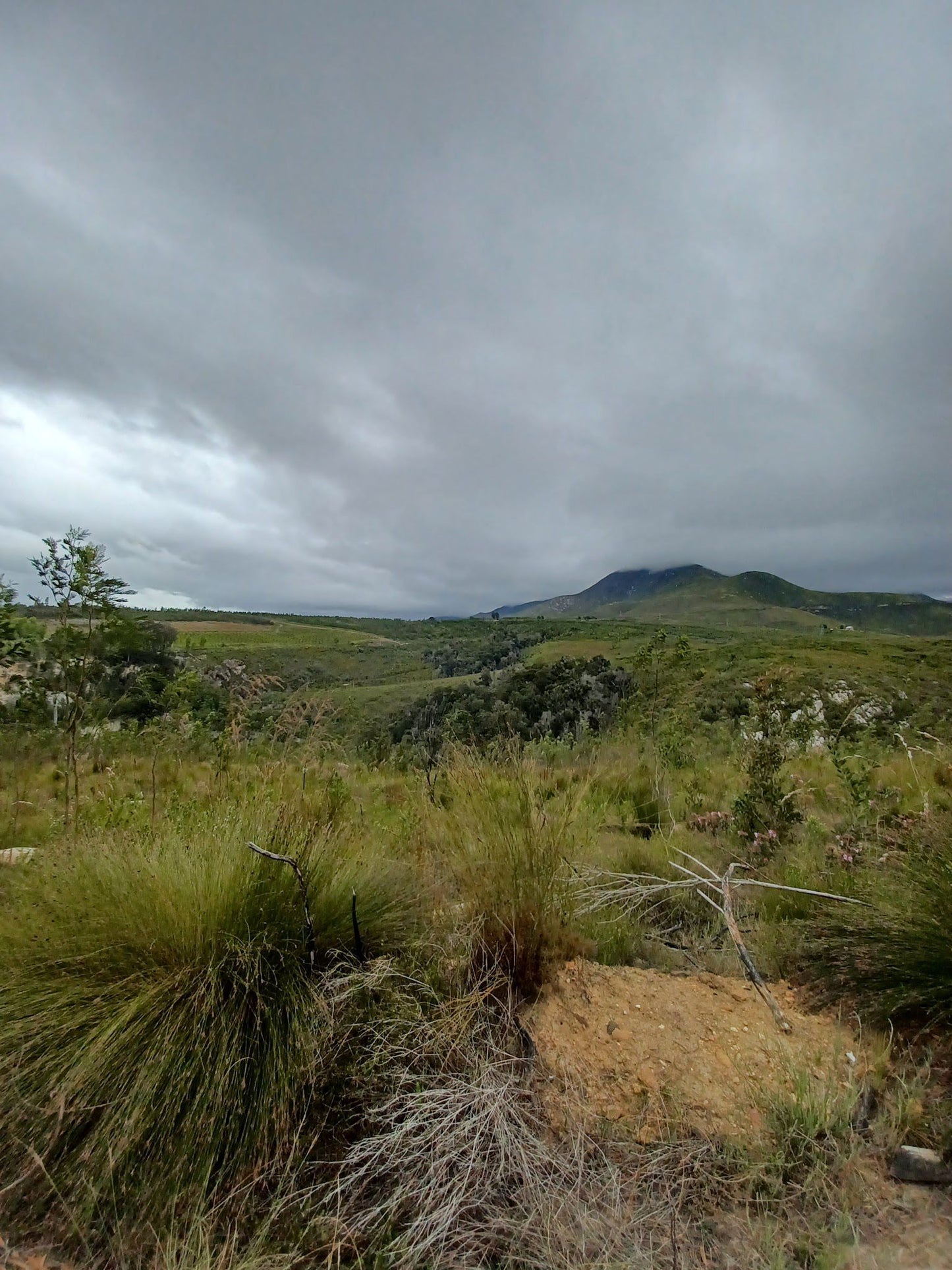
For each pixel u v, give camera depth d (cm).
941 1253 153
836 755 520
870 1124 196
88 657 510
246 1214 172
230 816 324
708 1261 155
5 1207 177
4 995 217
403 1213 171
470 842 309
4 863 360
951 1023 233
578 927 315
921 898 263
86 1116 190
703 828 519
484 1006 244
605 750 821
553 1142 193
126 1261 161
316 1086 203
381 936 271
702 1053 231
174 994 218
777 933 318
